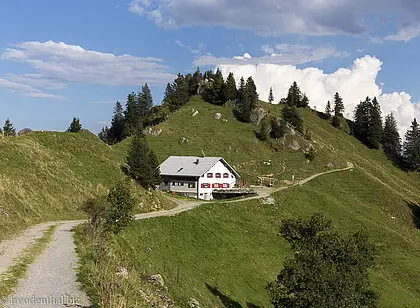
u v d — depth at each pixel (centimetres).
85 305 1736
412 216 10344
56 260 2561
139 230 5075
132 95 18238
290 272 2844
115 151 9606
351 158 15475
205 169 9988
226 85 17075
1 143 6519
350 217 8888
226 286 4375
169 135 13962
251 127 15100
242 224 7069
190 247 5259
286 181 11538
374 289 5475
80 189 6450
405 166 16738
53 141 8056
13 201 4725
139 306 1827
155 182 8212
